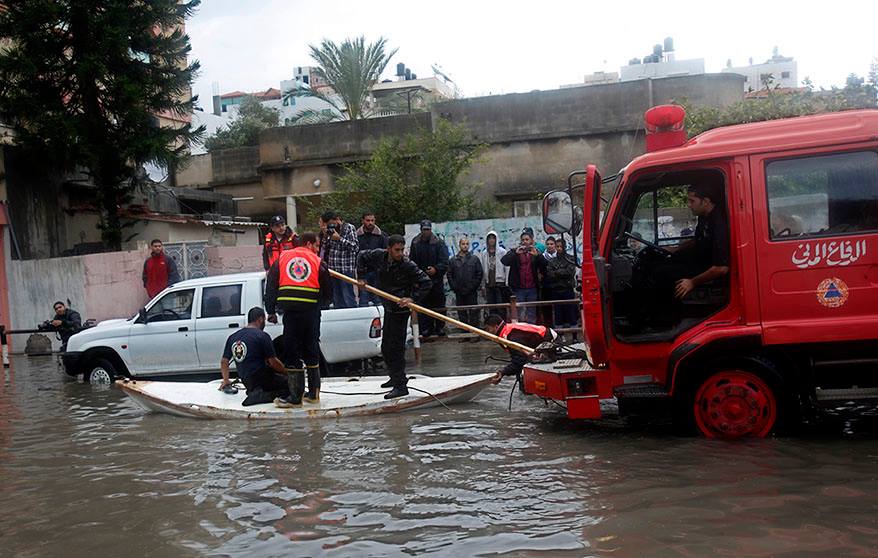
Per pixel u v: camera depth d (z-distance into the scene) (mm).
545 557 4043
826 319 6113
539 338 8703
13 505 5559
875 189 6113
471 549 4215
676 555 3980
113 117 20938
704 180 6535
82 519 5152
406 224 19156
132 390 9016
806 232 6203
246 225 25625
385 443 6820
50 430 8422
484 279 15484
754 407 6316
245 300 11391
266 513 5031
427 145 20188
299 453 6613
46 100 19922
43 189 20781
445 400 8398
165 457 6773
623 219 6754
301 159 25016
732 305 6340
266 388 8828
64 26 20016
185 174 30734
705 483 5156
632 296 6723
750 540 4129
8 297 19078
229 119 47562
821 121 6332
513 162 22859
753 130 6465
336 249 12492
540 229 17000
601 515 4637
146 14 20438
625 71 37875
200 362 11469
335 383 9625
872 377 6184
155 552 4461
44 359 17250
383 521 4754
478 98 23125
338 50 31906
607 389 6730
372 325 10859
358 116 32562
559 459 6000
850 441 6121
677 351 6305
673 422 6809
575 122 22453
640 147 22094
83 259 18531
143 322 11766
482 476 5629
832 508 4570
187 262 18391
